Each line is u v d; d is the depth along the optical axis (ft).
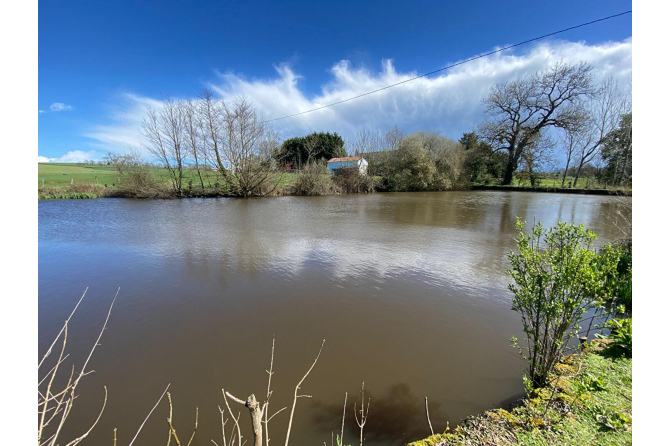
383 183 94.43
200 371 10.18
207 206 54.85
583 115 89.81
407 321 13.35
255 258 22.68
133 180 67.77
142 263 21.61
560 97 95.45
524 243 8.62
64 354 11.30
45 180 77.15
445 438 6.79
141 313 14.37
